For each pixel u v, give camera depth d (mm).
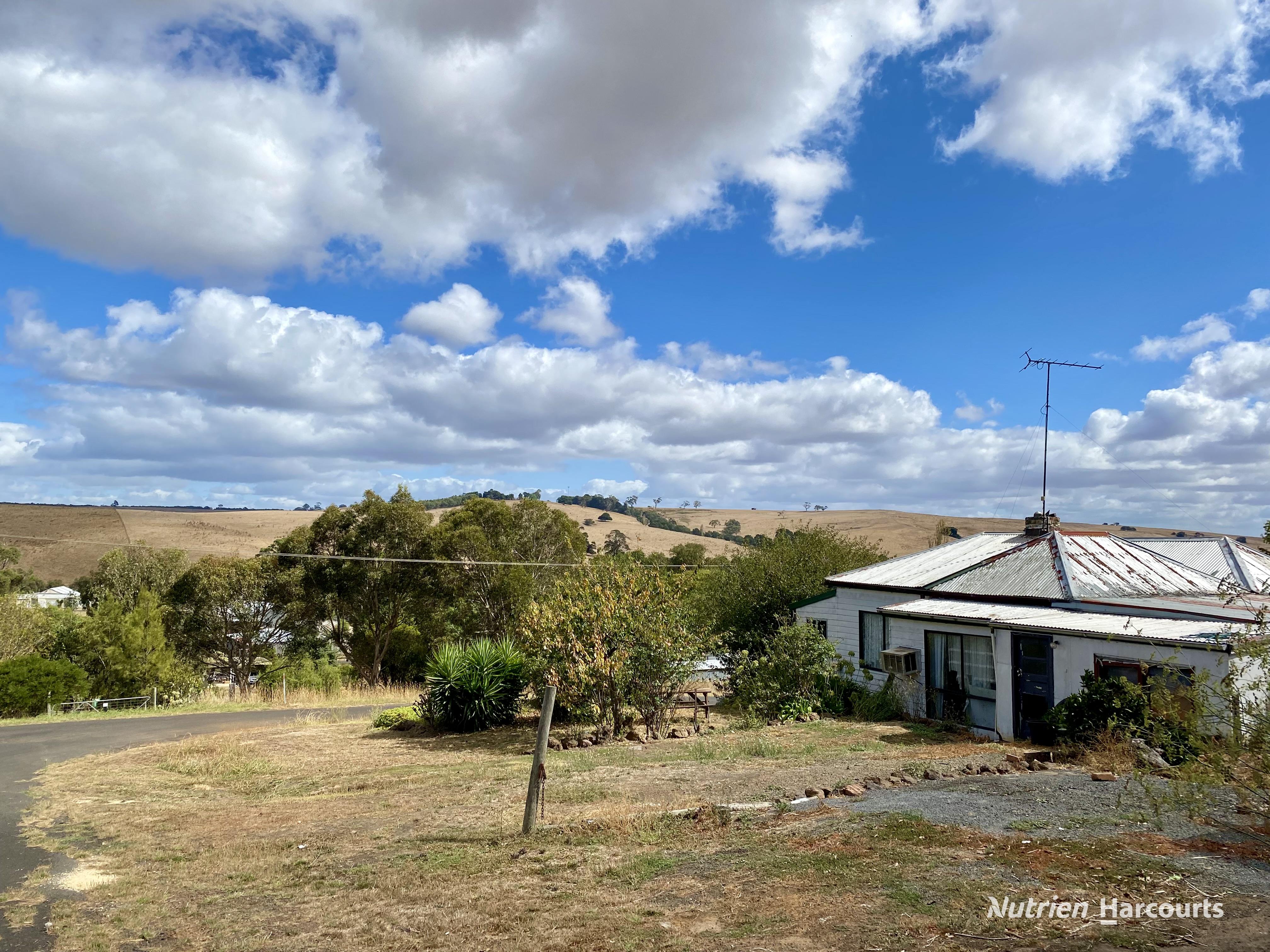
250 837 9227
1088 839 6273
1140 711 11094
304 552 40000
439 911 6152
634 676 16047
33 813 10805
